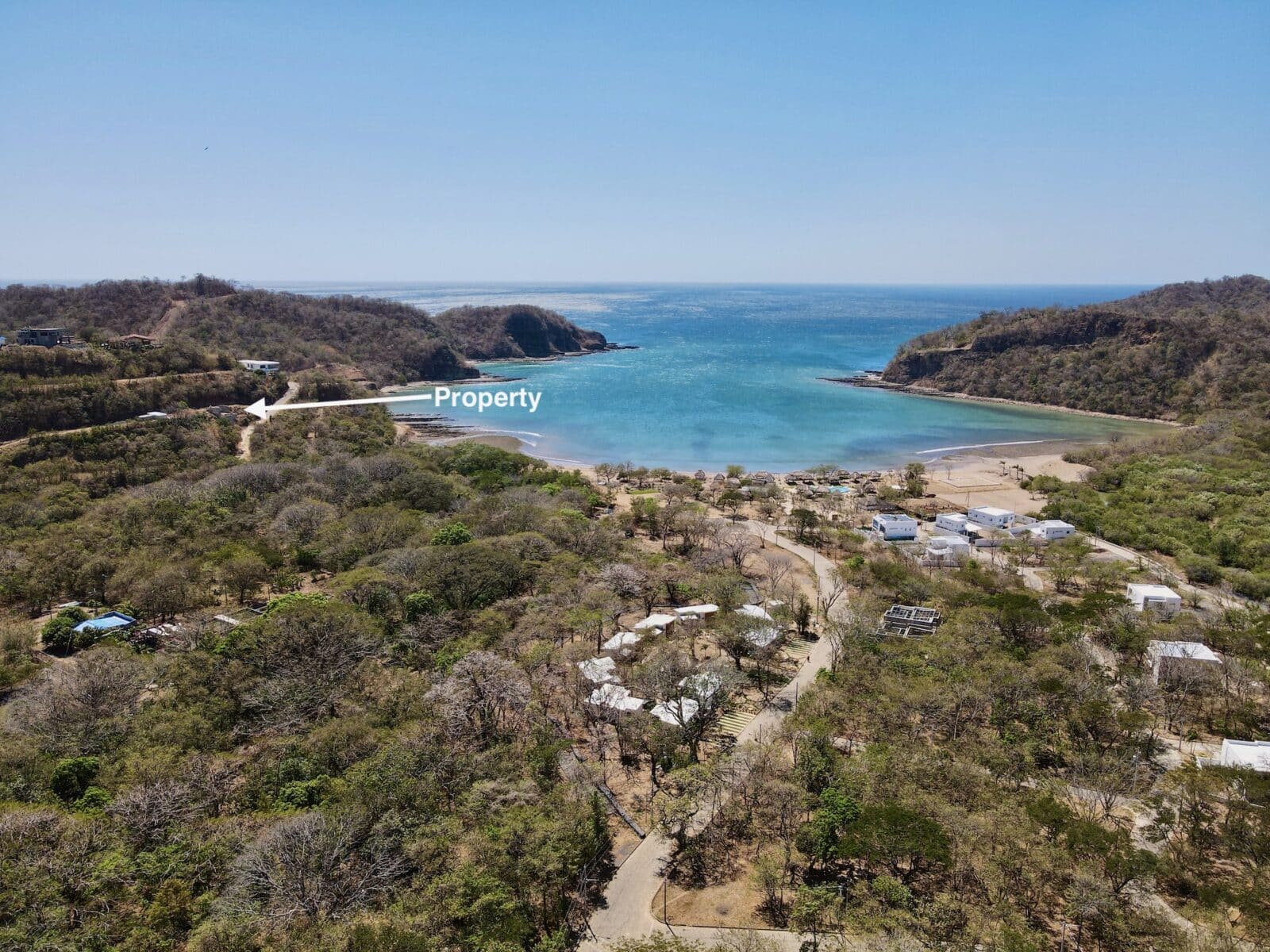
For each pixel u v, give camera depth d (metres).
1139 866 30.52
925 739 41.53
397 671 47.72
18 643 54.97
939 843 30.98
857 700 44.62
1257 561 76.94
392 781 35.19
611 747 43.84
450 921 28.98
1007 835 31.69
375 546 74.75
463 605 58.66
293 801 35.41
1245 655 53.31
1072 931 30.02
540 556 69.12
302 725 41.88
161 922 28.30
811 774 37.44
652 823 37.41
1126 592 68.44
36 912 27.80
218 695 44.50
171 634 55.06
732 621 54.50
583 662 49.25
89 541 74.31
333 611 52.09
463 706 41.75
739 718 47.56
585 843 33.09
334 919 28.27
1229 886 31.70
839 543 85.00
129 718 42.38
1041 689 45.31
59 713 41.78
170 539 78.50
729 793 38.44
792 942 29.73
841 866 34.22
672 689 45.09
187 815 33.62
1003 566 76.62
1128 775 38.28
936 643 52.62
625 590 63.00
